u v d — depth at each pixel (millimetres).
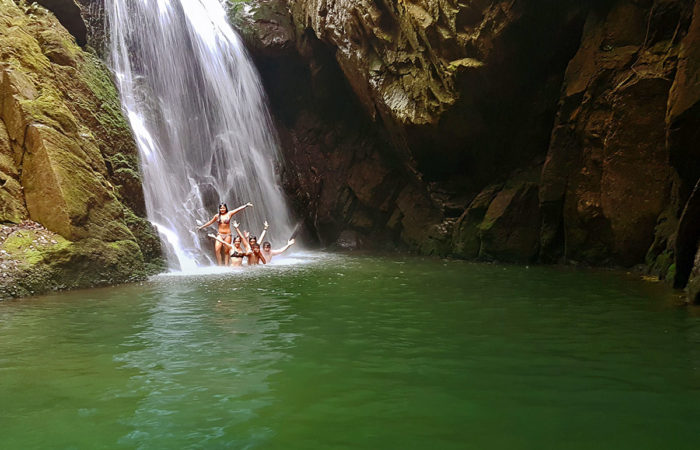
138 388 3924
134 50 15305
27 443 3023
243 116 18688
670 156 7754
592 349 4891
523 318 6262
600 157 10727
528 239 12516
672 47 9305
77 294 8195
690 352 4754
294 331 5695
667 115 7555
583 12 11031
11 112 9398
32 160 9266
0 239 8438
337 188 19031
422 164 15180
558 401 3609
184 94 16688
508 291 8258
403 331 5672
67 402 3650
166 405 3584
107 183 10547
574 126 11070
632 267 10586
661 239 9625
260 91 19641
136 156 12383
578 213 11234
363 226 18453
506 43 11477
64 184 9234
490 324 5973
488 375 4184
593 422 3250
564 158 11398
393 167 17625
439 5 11734
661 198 9812
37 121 9430
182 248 13070
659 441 2980
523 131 13055
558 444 2951
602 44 10555
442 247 14977
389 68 14047
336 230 19109
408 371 4301
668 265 9039
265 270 11555
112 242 9773
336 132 19219
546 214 11906
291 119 20391
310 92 19703
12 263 8156
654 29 9586
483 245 13070
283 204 19047
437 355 4746
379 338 5379
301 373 4262
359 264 12742
